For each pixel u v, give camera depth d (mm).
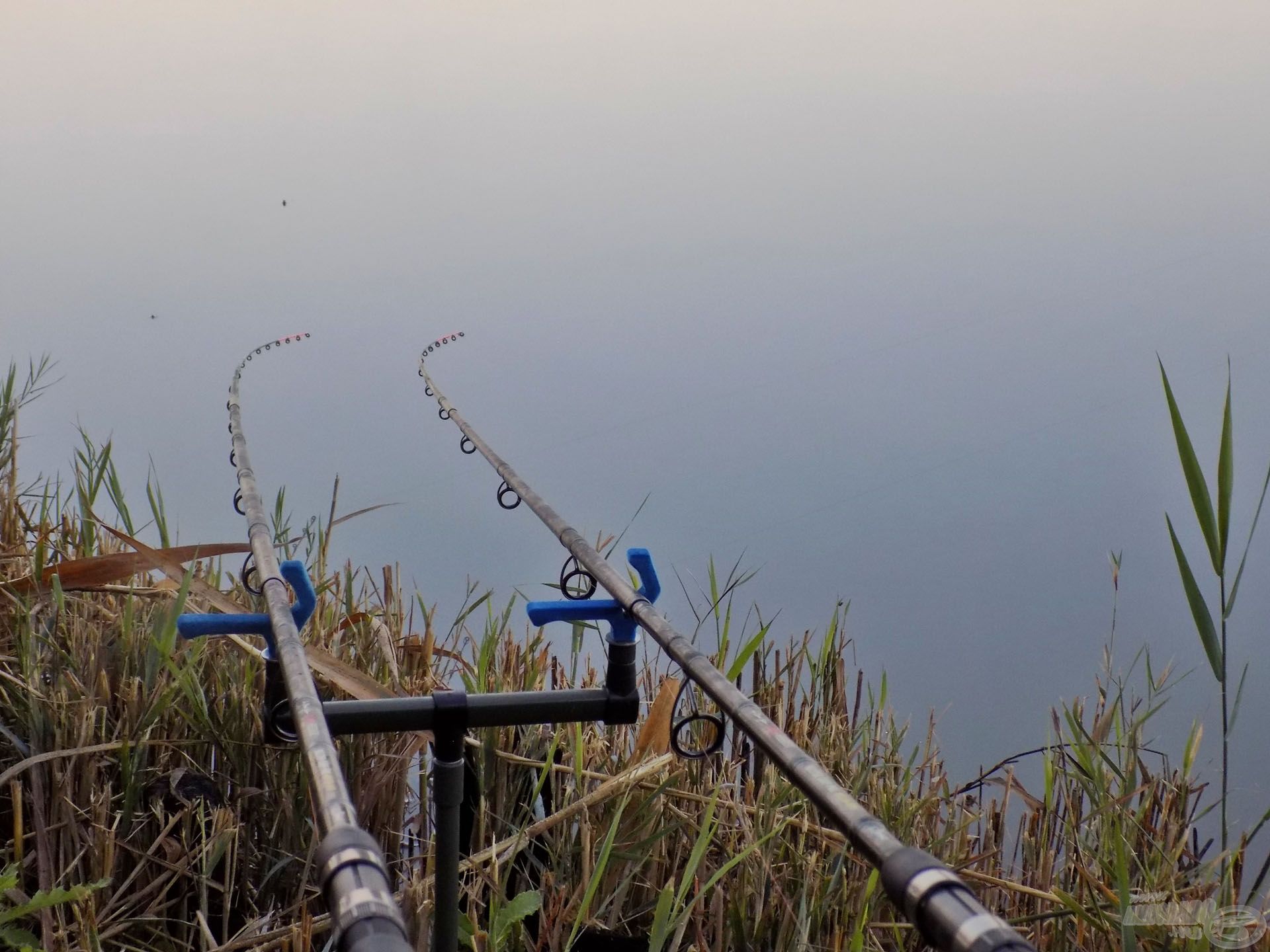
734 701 1111
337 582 3236
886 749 2684
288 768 2576
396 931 682
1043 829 2473
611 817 2477
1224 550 1978
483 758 2529
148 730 2455
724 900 2406
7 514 3508
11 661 2717
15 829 2176
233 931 2479
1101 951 2195
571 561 2035
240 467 2332
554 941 2191
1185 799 2359
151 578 3260
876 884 2152
